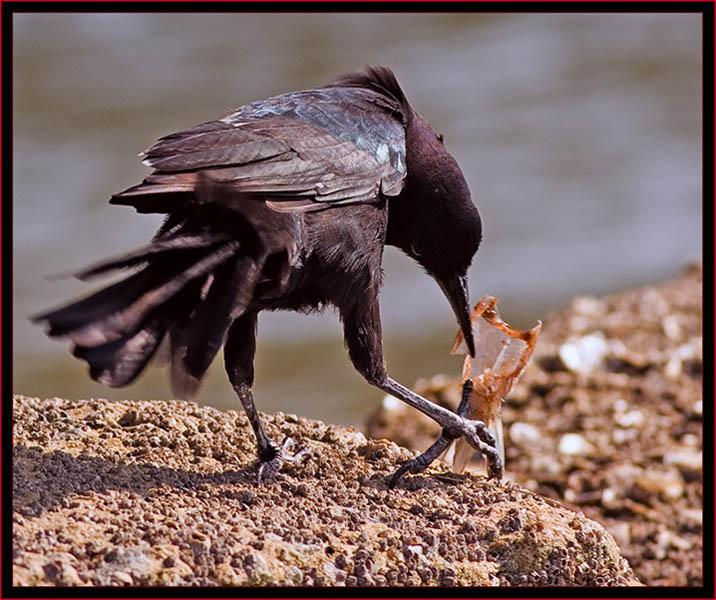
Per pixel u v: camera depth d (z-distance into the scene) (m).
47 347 22.91
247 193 9.26
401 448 10.64
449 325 23.20
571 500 13.73
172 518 8.46
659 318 18.47
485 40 33.75
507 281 24.77
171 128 28.39
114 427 10.31
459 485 9.92
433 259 11.09
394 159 10.41
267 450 9.86
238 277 8.56
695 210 26.95
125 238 25.11
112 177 26.89
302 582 8.12
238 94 29.94
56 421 10.28
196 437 10.27
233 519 8.60
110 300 8.23
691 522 13.15
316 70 31.14
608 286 24.36
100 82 30.44
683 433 14.95
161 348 8.42
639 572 12.42
